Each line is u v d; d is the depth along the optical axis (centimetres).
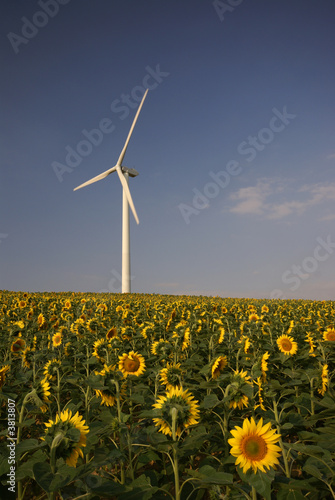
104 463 306
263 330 1007
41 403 398
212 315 1292
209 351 802
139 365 621
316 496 354
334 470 325
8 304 1766
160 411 366
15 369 757
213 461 426
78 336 991
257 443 292
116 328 1005
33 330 1020
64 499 282
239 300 3312
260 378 502
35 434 538
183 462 459
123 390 492
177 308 1555
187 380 669
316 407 550
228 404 433
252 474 286
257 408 466
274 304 2428
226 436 424
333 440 383
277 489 352
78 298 2461
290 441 551
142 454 434
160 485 413
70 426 300
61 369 605
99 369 659
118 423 370
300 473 432
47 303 1852
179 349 724
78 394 587
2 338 912
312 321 1329
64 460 292
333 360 723
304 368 759
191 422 369
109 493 276
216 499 299
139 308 1602
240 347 774
